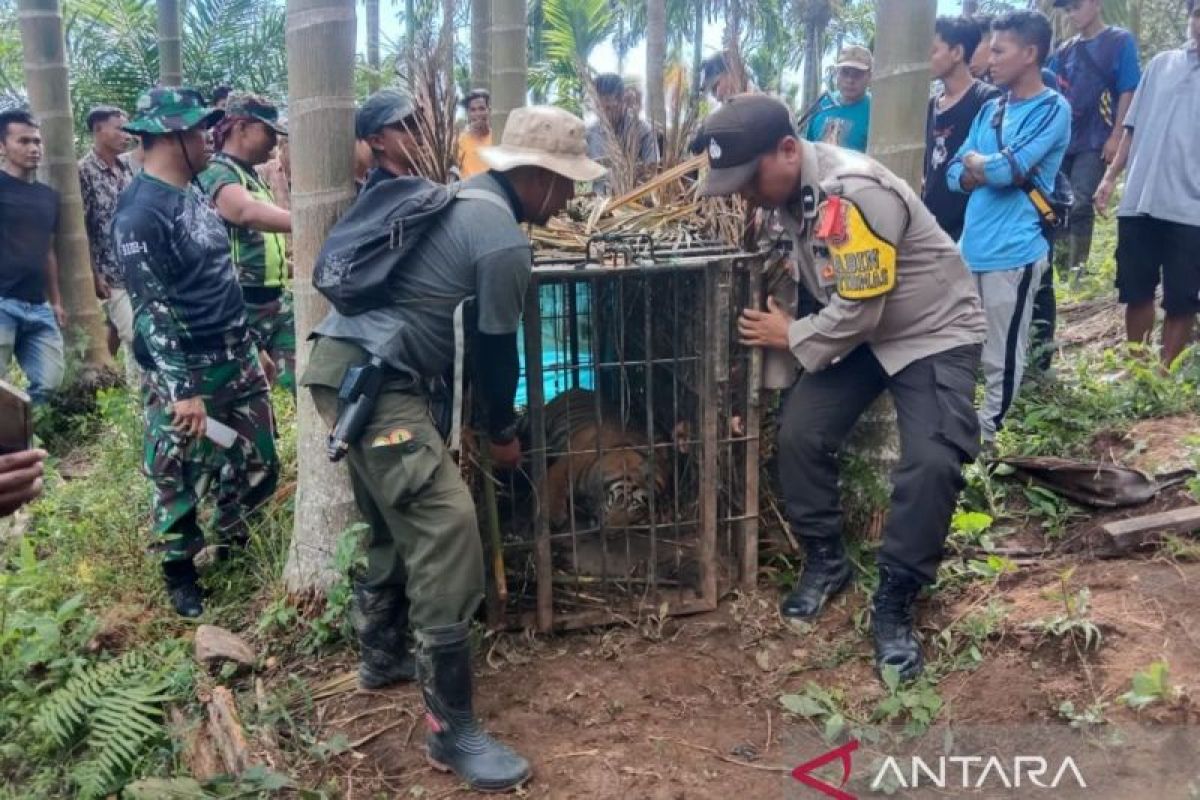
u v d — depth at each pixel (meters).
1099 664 2.85
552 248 3.35
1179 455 3.94
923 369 3.04
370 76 9.09
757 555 3.58
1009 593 3.29
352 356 2.74
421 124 3.38
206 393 3.78
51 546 4.27
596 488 3.45
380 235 2.65
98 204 6.55
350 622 3.34
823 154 3.02
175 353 3.50
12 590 3.61
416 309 2.70
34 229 5.81
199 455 3.70
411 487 2.63
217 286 3.75
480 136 5.86
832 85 6.18
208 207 3.76
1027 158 3.96
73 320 6.48
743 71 3.72
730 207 3.42
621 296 3.22
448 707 2.72
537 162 2.75
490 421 2.95
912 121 3.47
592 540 3.62
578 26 12.44
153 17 10.10
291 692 3.13
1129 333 5.21
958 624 3.15
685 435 3.54
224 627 3.62
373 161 4.28
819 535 3.35
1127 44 6.32
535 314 3.12
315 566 3.50
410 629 3.18
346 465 3.44
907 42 3.40
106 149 6.59
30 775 2.90
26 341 5.98
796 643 3.27
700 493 3.42
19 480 1.86
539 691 3.11
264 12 10.42
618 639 3.37
